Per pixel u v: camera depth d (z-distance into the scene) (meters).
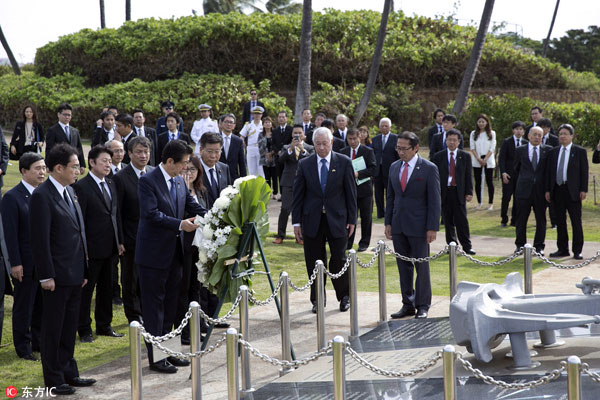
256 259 6.42
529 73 29.05
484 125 15.24
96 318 7.20
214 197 7.45
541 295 5.85
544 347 5.91
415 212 7.46
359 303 8.32
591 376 3.91
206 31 27.14
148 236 6.06
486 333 5.30
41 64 31.48
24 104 27.23
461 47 27.92
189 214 6.54
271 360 4.70
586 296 5.65
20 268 6.40
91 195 6.78
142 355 6.64
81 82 28.73
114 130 12.38
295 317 7.79
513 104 18.45
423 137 24.38
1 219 6.53
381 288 7.36
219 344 4.92
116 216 6.94
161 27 28.59
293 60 27.19
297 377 5.73
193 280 7.12
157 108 24.89
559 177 10.51
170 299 6.27
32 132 14.17
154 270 6.05
